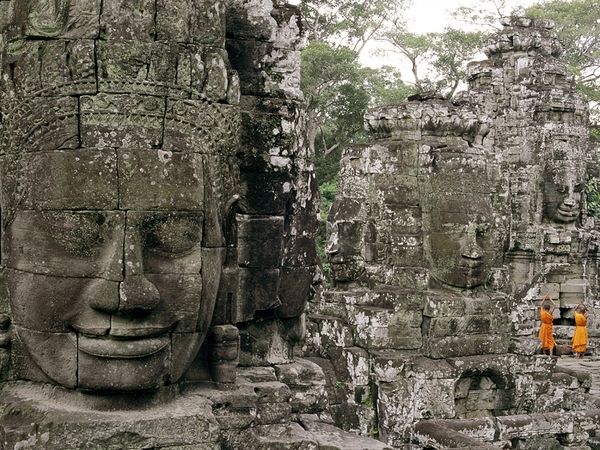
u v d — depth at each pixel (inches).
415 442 402.9
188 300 194.5
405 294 429.7
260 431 222.4
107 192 185.9
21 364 200.1
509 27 799.7
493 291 452.4
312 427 238.2
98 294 183.3
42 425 181.5
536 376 455.8
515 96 782.5
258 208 234.2
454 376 418.3
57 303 188.1
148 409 193.6
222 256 210.7
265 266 235.5
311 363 255.4
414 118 450.0
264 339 244.7
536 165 765.9
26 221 191.5
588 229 799.7
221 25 205.3
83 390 190.4
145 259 189.5
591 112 1240.8
